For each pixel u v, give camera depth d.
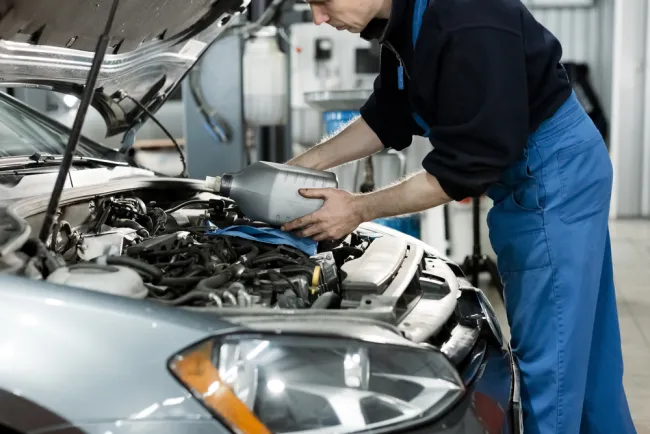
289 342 1.06
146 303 1.07
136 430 0.96
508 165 1.46
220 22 2.14
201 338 1.01
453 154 1.45
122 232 1.73
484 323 1.59
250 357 1.03
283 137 5.28
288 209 1.59
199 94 4.43
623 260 5.16
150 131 5.73
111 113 2.29
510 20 1.45
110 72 2.03
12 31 1.67
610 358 1.76
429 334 1.34
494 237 1.69
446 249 4.29
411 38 1.53
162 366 0.99
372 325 1.16
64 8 1.68
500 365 1.44
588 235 1.59
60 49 1.84
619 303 3.95
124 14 1.81
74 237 1.57
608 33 6.94
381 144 1.94
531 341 1.64
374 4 1.52
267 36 4.39
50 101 2.61
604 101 7.12
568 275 1.58
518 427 1.38
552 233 1.58
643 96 6.95
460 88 1.43
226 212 1.99
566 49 7.05
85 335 1.01
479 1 1.44
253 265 1.50
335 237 1.58
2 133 2.22
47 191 1.78
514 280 1.66
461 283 1.89
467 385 1.25
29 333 1.01
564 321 1.59
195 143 4.56
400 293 1.40
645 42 6.86
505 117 1.42
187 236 1.67
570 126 1.58
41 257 1.25
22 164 1.97
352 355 1.08
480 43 1.41
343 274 1.48
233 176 1.63
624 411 1.79
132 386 0.98
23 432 0.98
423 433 1.09
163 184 2.19
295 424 1.03
